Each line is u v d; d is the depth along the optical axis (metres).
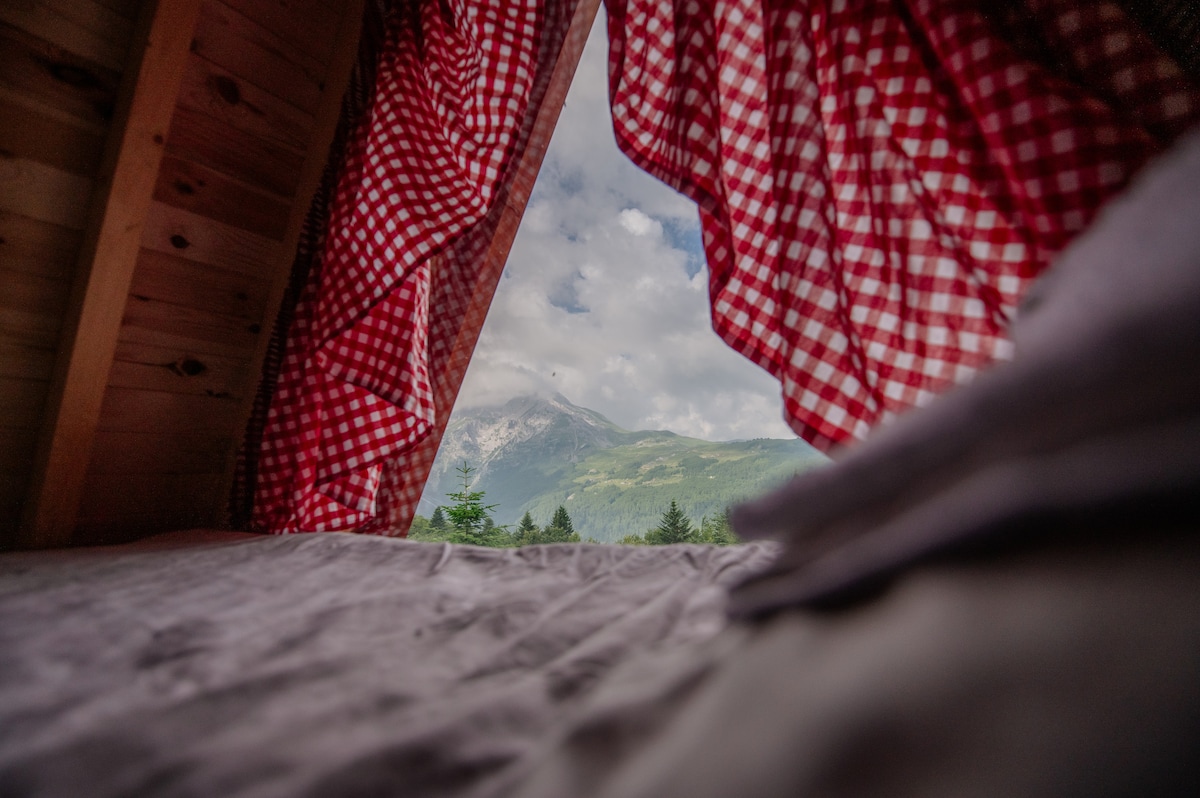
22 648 0.68
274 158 2.26
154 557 1.32
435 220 1.99
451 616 0.84
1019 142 1.02
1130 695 0.17
